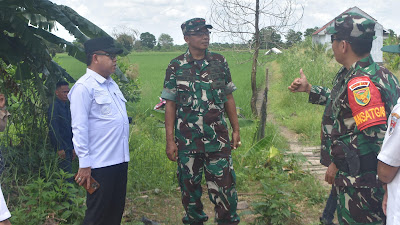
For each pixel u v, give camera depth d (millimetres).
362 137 2656
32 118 5016
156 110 7219
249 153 5891
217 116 3645
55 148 4832
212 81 3637
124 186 3432
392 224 2148
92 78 3211
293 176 5785
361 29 2705
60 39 4918
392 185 2170
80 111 3102
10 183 4289
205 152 3643
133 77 9641
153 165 5824
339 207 2893
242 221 4324
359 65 2709
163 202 4824
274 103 13352
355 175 2695
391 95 2602
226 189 3703
